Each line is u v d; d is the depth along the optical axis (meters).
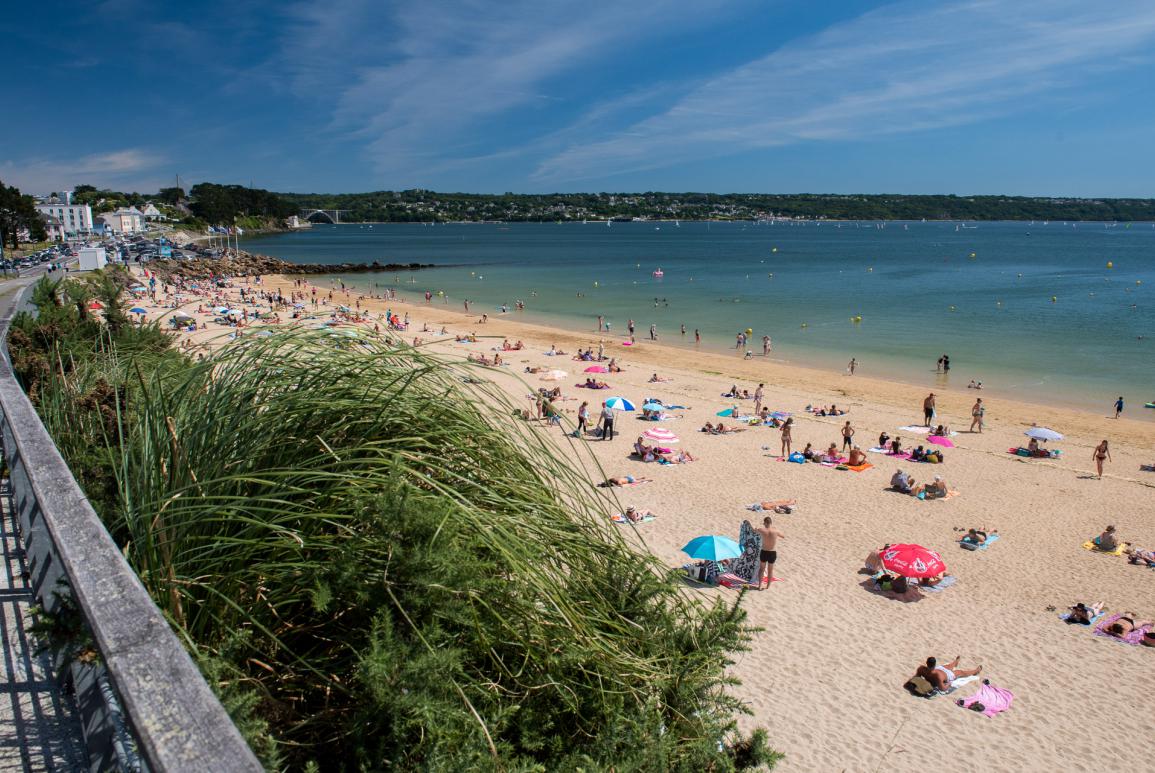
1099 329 60.09
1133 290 89.50
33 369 8.23
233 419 4.02
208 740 1.59
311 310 62.62
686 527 19.73
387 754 3.01
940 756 11.17
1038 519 21.00
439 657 2.97
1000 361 47.69
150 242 145.50
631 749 3.41
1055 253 172.75
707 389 38.56
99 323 12.58
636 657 3.92
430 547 3.22
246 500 3.44
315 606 3.07
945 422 32.75
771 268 131.62
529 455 4.77
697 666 4.05
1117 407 34.22
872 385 40.53
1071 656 13.97
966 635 14.63
